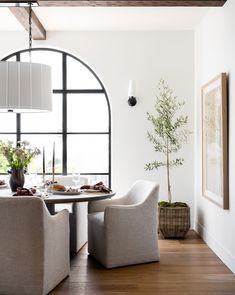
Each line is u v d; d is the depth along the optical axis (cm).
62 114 596
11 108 363
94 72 590
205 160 494
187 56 579
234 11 381
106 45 579
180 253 450
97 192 395
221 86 407
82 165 600
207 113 480
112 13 504
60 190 387
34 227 307
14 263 312
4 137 595
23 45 579
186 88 579
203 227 518
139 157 578
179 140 577
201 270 389
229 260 394
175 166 578
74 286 345
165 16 516
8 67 361
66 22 539
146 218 411
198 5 423
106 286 345
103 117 597
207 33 495
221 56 429
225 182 402
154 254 416
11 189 399
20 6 436
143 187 441
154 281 358
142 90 579
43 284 312
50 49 593
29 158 400
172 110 577
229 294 326
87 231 483
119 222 396
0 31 579
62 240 352
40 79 372
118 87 579
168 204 535
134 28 570
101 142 599
